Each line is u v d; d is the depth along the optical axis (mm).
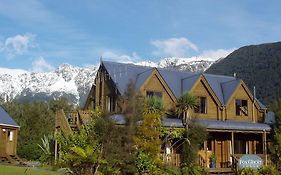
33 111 66062
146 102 32781
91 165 26734
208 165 41500
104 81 44312
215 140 44000
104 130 27016
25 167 37000
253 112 46469
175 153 37594
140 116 28891
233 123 42531
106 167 27078
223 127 40625
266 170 35625
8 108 70375
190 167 33750
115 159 26875
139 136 29266
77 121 38281
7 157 47688
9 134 50656
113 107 41406
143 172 29219
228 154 44375
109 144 26750
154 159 30219
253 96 46812
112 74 42594
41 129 62906
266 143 43844
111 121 27250
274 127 42219
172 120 39781
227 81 48375
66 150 28547
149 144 29531
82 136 28078
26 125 63125
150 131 29688
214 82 47594
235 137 45438
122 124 28250
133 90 29484
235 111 45531
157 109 34125
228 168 39250
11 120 51531
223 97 45969
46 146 41906
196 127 35906
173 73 46062
